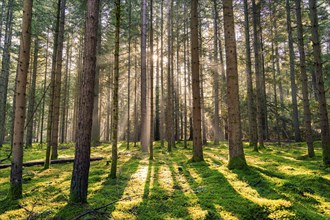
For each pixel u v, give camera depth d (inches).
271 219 153.3
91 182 272.7
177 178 283.1
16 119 212.2
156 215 166.4
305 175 255.9
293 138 918.4
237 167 300.2
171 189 233.5
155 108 1117.1
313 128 852.0
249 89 580.7
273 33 886.4
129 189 236.4
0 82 786.2
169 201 194.9
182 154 549.0
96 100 862.5
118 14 299.4
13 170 209.3
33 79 839.1
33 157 522.3
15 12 827.4
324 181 236.7
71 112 1795.0
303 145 656.4
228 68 335.6
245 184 235.3
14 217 165.0
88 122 190.9
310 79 1071.0
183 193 217.2
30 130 853.8
